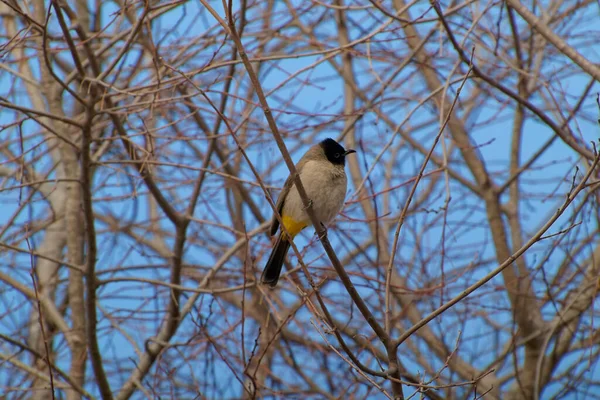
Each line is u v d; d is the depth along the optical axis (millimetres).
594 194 10984
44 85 13320
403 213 8109
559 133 10844
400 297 13461
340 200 10961
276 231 11328
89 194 10445
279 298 13547
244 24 11516
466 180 15164
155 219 14438
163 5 9898
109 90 10945
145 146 11352
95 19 13445
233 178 10234
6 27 13586
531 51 13992
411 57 11828
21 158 10406
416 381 11359
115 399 11688
